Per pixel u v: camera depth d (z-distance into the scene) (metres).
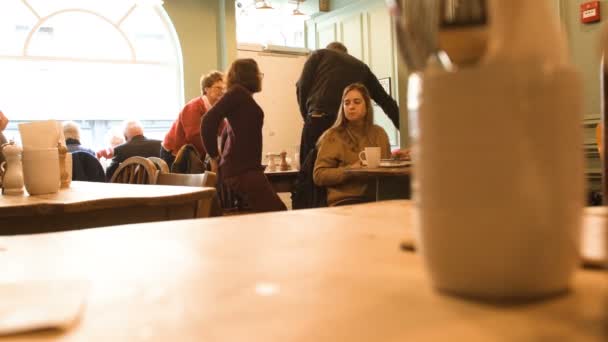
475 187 0.29
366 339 0.25
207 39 6.18
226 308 0.31
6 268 0.45
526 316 0.27
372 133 2.87
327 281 0.36
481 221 0.29
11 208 1.10
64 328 0.28
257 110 2.92
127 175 2.27
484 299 0.30
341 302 0.31
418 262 0.40
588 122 3.21
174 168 3.41
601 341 0.24
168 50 6.12
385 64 5.77
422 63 0.32
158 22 6.04
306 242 0.50
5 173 1.50
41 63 5.53
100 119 5.84
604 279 0.33
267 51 6.43
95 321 0.29
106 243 0.55
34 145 1.45
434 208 0.30
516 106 0.27
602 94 0.74
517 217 0.28
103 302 0.33
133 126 4.45
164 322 0.29
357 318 0.28
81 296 0.34
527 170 0.28
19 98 5.46
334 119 3.54
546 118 0.28
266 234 0.56
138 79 5.99
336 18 6.42
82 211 1.19
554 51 0.30
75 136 4.39
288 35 6.93
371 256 0.43
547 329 0.25
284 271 0.39
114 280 0.39
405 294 0.32
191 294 0.34
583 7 3.27
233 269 0.40
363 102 2.84
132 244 0.54
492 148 0.28
